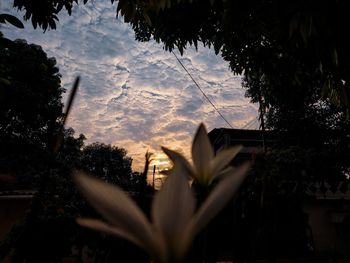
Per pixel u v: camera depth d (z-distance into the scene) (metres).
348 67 4.09
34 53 14.48
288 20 3.82
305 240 1.14
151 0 4.12
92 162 30.12
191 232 0.36
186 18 7.11
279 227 0.87
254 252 0.78
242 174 0.37
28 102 13.25
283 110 12.98
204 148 0.61
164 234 0.37
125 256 0.99
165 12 7.00
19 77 13.77
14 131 13.15
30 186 9.54
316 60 5.10
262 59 6.55
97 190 0.35
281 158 4.73
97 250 1.39
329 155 5.17
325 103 12.48
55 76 15.84
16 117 13.46
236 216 0.79
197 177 0.58
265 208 0.80
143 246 0.37
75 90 0.52
